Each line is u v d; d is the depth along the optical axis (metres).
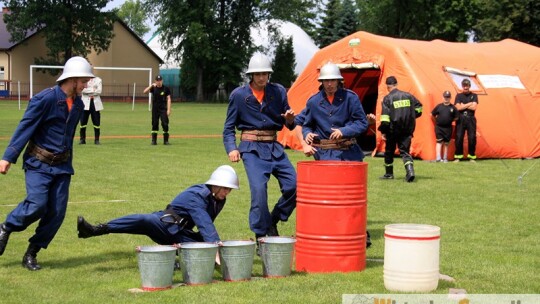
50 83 73.94
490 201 11.99
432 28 71.25
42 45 73.88
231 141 8.16
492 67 20.66
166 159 17.89
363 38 19.98
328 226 7.11
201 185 7.47
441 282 6.71
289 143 21.58
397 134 14.45
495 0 55.03
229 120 8.19
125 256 7.94
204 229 7.22
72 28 71.44
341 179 7.08
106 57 74.69
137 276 7.03
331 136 8.39
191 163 17.06
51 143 7.38
